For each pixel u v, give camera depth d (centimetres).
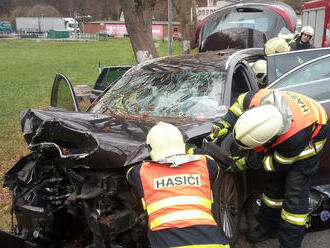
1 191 524
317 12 1344
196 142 342
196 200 252
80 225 353
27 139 361
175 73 448
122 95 447
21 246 302
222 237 249
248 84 446
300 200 331
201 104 400
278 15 847
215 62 447
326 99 414
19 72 2188
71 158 301
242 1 939
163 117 394
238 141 308
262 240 382
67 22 7925
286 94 345
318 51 454
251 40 818
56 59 3031
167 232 244
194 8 1466
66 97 432
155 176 258
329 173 416
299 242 337
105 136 314
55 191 336
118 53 3547
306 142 318
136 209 297
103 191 293
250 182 385
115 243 288
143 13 916
